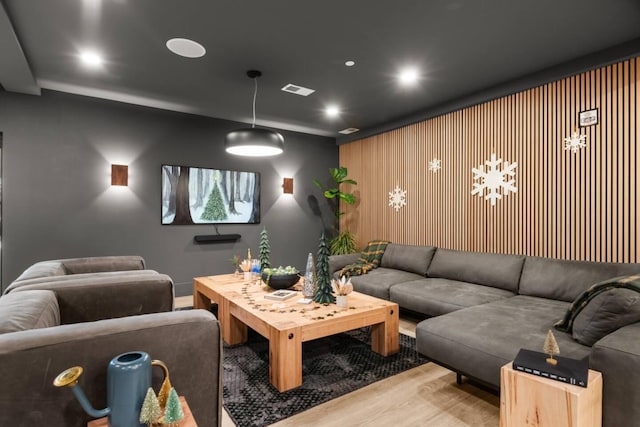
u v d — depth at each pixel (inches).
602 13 99.7
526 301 117.4
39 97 159.6
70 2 93.8
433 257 171.0
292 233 239.9
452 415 80.4
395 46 119.3
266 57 127.4
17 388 44.4
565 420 55.3
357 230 241.6
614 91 120.1
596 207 123.9
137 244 182.9
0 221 153.0
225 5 95.8
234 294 127.3
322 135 253.3
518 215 147.5
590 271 115.1
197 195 200.8
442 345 91.6
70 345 47.4
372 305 112.7
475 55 125.9
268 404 84.9
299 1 94.2
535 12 99.2
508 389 63.2
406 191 203.2
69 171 166.1
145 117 185.3
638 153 114.3
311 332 95.0
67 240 165.8
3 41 110.0
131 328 52.0
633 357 58.2
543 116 139.5
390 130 215.2
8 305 60.4
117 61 130.3
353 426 76.5
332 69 137.6
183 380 55.8
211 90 160.9
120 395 43.2
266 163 229.0
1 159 153.2
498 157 155.3
